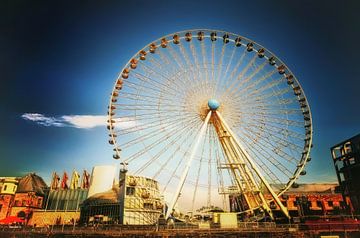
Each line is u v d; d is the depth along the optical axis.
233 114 60.94
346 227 49.47
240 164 58.19
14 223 80.75
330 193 87.00
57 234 49.81
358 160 66.00
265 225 52.19
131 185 71.69
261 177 57.25
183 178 54.41
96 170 105.81
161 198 77.44
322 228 50.03
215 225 51.78
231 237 47.38
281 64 64.12
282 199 82.69
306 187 96.62
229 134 59.66
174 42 63.84
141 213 70.12
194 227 50.53
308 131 62.12
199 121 60.88
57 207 102.88
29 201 95.44
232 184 60.19
